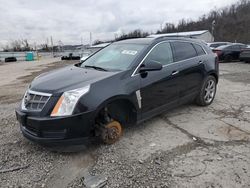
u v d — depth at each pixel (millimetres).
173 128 4496
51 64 28703
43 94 3402
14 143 3979
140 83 4012
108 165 3301
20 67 23953
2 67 24859
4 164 3363
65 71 4242
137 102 3979
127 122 4168
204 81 5574
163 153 3578
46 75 4160
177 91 4820
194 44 5516
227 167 3191
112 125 3771
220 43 19812
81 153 3623
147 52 4312
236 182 2889
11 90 8820
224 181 2908
